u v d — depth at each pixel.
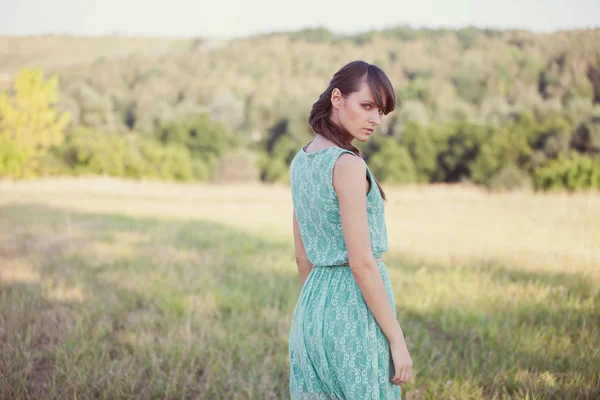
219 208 13.91
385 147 31.27
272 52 64.62
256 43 70.81
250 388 2.73
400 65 53.88
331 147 1.70
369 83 1.70
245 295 4.63
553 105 34.53
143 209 13.02
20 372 2.83
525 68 44.31
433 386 2.82
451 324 3.94
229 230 9.06
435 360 3.27
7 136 24.47
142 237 8.04
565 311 4.16
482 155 27.59
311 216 1.79
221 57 63.28
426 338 3.54
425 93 42.81
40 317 3.81
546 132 27.70
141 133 39.34
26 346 3.25
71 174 28.20
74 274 5.29
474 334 3.68
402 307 4.39
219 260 6.17
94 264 5.90
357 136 1.75
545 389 2.75
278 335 3.73
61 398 2.66
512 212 12.27
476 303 4.39
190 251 6.85
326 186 1.68
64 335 3.45
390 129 35.38
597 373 2.94
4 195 15.77
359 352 1.71
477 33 57.84
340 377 1.72
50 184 21.73
